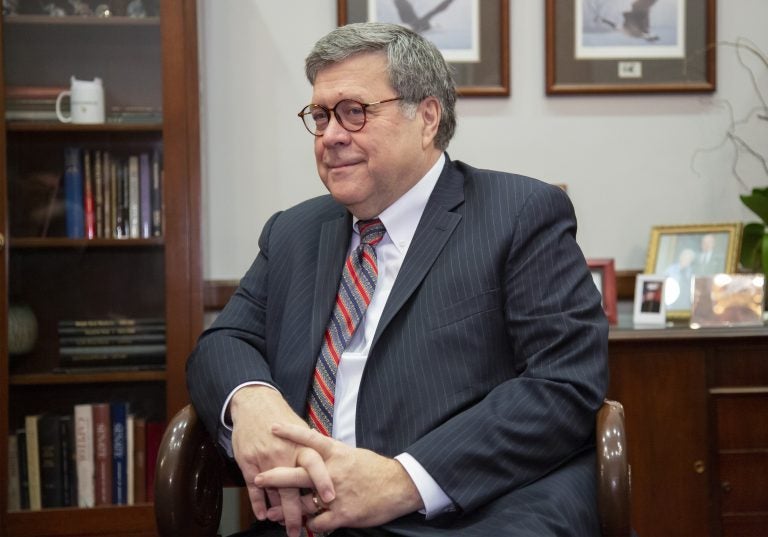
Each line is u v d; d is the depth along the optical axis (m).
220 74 2.76
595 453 1.44
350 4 2.76
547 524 1.27
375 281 1.55
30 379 2.47
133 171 2.52
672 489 2.29
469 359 1.43
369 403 1.44
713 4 2.79
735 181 2.82
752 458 2.29
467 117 2.79
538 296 1.44
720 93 2.83
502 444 1.33
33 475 2.46
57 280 2.49
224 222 2.77
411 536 1.30
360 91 1.49
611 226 2.82
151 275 2.51
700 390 2.29
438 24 2.78
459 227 1.52
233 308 1.69
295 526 1.32
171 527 1.36
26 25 2.50
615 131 2.82
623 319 2.71
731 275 2.46
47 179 2.50
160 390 2.51
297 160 2.78
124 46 2.52
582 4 2.79
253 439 1.36
